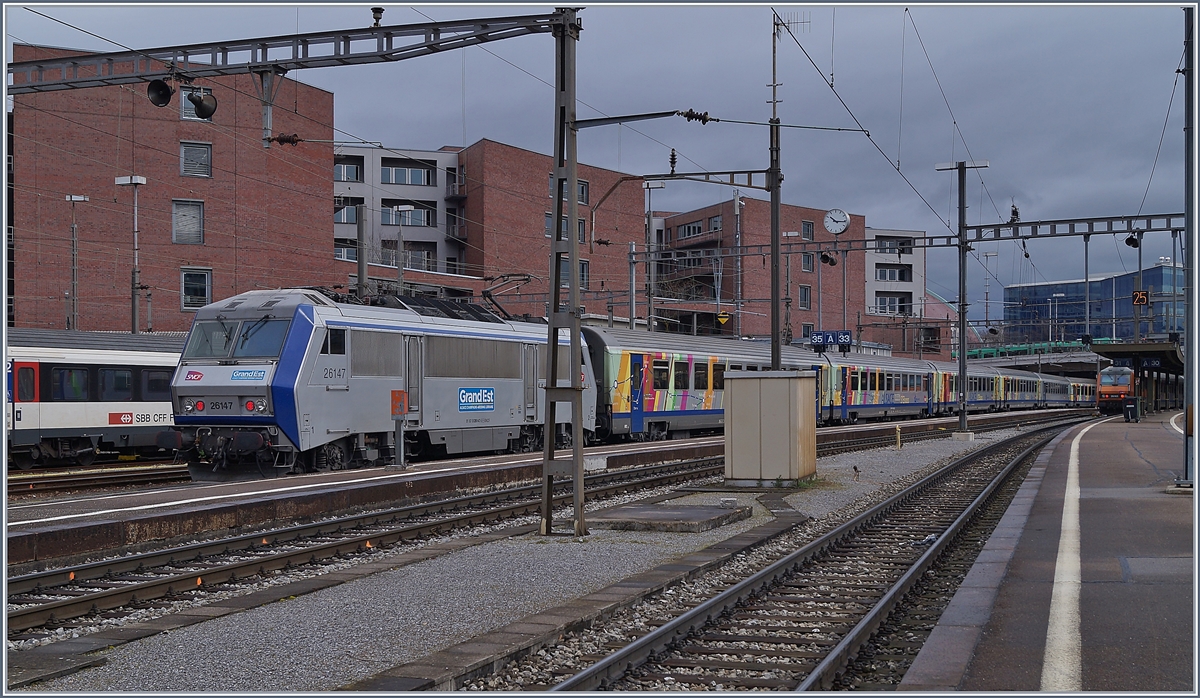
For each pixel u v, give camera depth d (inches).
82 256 1658.5
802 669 294.0
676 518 570.3
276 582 434.0
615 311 2468.0
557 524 597.9
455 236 2373.3
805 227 2952.8
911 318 3093.0
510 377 1015.0
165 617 352.8
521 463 860.0
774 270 868.6
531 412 1043.9
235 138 1761.8
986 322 2326.5
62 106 1649.9
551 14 532.1
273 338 785.6
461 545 513.3
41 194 1635.1
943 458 1179.3
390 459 880.9
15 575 437.7
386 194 2341.3
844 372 1806.1
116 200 1680.6
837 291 3048.7
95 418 1032.8
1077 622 312.0
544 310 2342.5
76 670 290.2
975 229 1306.6
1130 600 340.5
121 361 1059.9
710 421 1443.2
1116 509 578.9
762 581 406.6
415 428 889.5
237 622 346.0
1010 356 3622.0
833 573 448.8
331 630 334.0
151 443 1091.3
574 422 545.3
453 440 935.7
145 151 1700.3
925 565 437.4
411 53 569.9
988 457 1205.7
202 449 786.8
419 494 702.5
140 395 1075.9
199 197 1736.0
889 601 357.4
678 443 1182.9
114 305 1678.2
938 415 2362.2
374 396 845.8
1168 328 2375.7
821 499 740.7
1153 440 1286.9
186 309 1729.8
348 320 823.1
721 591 403.2
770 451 814.5
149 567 462.0
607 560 467.5
